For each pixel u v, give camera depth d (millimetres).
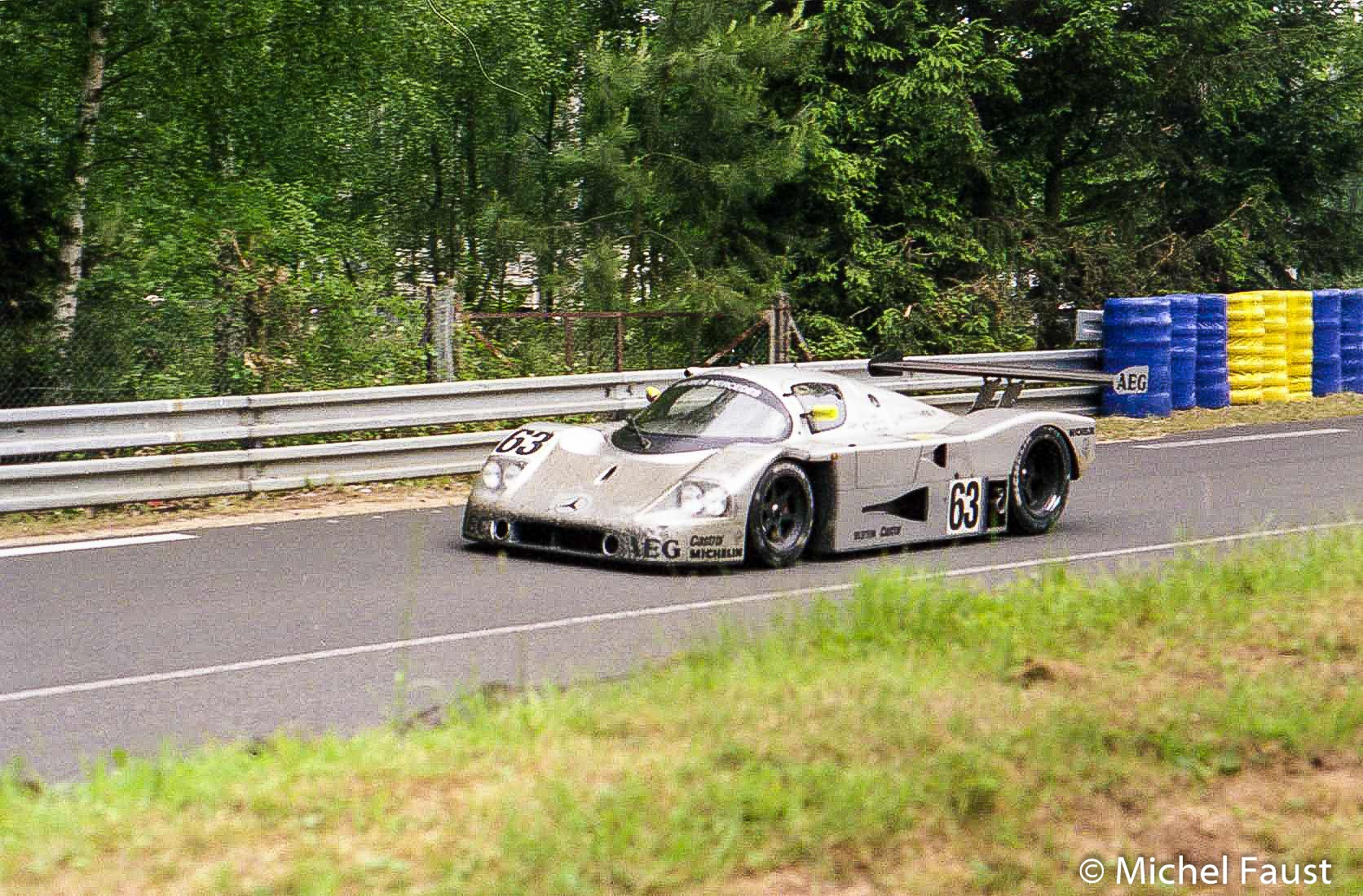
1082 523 11281
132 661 6762
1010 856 3957
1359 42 28250
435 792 4250
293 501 11859
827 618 6809
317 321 14953
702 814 4039
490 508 9516
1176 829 4207
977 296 22297
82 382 13727
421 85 25594
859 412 10180
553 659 6820
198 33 19125
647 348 18312
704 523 8883
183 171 19906
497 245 22109
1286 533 10273
